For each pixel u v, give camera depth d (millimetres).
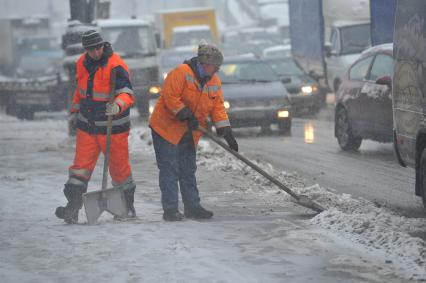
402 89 23656
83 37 19391
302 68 61750
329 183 27094
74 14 42531
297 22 68875
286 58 62500
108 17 70938
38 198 23250
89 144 19781
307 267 14977
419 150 22656
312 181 27547
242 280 14109
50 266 15125
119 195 19797
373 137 34312
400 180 27734
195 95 19438
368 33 63031
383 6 42156
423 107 22094
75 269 14883
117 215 19781
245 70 45344
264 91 43469
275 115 43000
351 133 35938
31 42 136375
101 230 18266
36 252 16172
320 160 33125
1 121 60188
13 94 66500
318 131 45625
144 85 59375
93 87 19531
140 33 61438
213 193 24109
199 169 28781
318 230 18141
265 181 26000
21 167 30438
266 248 16406
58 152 35406
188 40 97188
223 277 14273
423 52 22062
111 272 14641
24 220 19969
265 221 19406
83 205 21234
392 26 42000
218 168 28797
